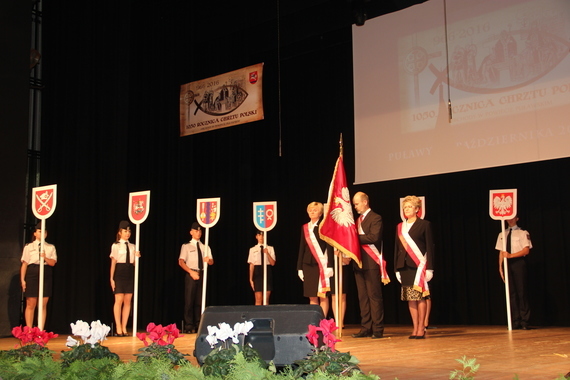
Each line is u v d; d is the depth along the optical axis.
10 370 2.48
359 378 1.97
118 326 6.79
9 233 7.25
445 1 8.12
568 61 7.01
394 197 9.42
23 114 7.61
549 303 7.78
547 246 7.88
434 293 8.82
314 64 10.33
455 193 8.82
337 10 9.18
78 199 8.98
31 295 6.84
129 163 10.01
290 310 2.61
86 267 8.88
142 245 9.86
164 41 10.23
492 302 8.35
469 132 7.74
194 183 10.65
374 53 8.75
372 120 8.65
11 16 7.62
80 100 9.24
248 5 9.57
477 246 8.54
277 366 2.52
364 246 5.79
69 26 9.27
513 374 2.94
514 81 7.41
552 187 7.91
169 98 10.16
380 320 5.70
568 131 6.94
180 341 5.53
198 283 7.68
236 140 10.35
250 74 9.28
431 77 8.16
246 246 10.15
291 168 10.42
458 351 4.23
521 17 7.43
